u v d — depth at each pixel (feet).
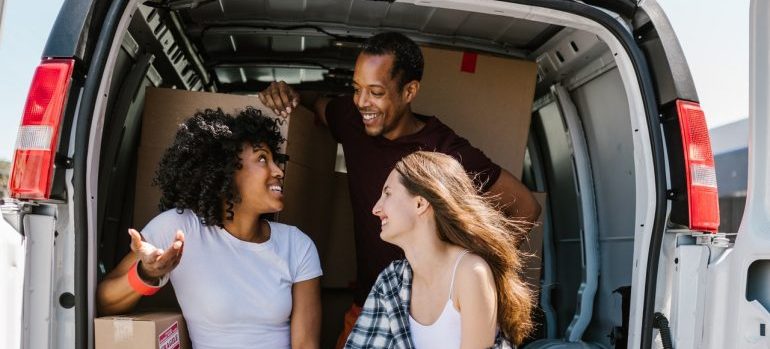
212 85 11.49
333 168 10.07
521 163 9.65
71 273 5.98
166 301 7.64
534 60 10.30
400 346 6.35
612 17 7.23
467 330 5.98
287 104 8.14
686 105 6.93
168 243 6.72
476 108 9.64
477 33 9.87
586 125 9.84
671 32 7.13
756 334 6.49
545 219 10.94
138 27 8.04
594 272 9.46
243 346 6.68
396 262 6.84
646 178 7.10
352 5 9.10
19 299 5.78
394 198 6.42
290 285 7.03
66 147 5.99
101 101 6.25
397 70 7.89
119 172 8.89
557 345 8.55
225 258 6.77
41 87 5.92
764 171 6.61
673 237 7.04
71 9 6.13
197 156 6.72
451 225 6.22
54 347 5.94
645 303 6.96
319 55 10.59
